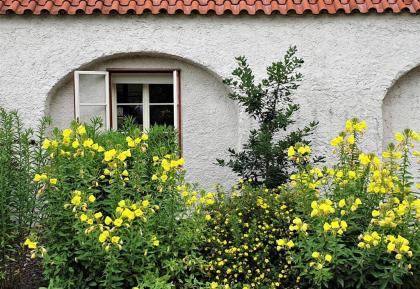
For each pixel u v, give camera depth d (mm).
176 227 4797
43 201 4926
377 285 4484
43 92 8016
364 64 8188
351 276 4469
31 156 5367
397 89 8500
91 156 4789
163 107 8656
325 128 8203
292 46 8148
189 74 8406
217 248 5371
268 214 5629
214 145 8422
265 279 5203
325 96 8188
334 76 8188
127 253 4422
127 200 4449
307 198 4805
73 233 4555
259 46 8156
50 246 4590
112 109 8477
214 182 8383
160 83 8562
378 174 4641
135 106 8633
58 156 4707
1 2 7906
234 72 6898
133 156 5191
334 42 8156
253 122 8117
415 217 4629
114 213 4516
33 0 8023
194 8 7969
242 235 5445
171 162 4746
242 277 5379
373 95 8211
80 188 4621
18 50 7984
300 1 8203
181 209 4863
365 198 4758
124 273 4434
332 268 4441
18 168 5266
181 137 8414
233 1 8188
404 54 8188
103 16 7996
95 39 8023
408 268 4312
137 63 8344
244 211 5703
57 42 8008
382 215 4375
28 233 5207
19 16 7926
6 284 5332
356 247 4535
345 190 4785
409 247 4402
